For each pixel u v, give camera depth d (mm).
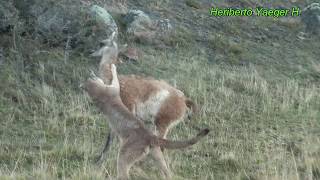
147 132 27750
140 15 54594
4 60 43219
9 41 44656
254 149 35938
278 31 64000
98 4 56156
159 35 54688
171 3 63500
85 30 47312
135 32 53438
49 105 39062
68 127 36875
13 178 27047
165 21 55812
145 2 61281
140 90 31625
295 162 32219
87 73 43812
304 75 53812
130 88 31375
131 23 53844
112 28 49625
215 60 53750
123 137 27906
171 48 53906
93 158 32219
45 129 36375
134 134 27672
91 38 47156
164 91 32250
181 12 62250
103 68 30719
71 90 41906
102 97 28578
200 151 34969
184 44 54906
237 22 63719
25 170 29422
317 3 70625
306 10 66938
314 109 44781
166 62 49906
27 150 33000
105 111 28562
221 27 61438
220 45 56219
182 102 32875
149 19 54906
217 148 35844
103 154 31047
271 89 48031
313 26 65250
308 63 57281
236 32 61031
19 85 40875
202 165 33062
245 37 61031
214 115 41031
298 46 61562
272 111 43000
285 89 47688
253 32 62500
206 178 30094
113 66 30703
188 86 44656
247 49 57781
